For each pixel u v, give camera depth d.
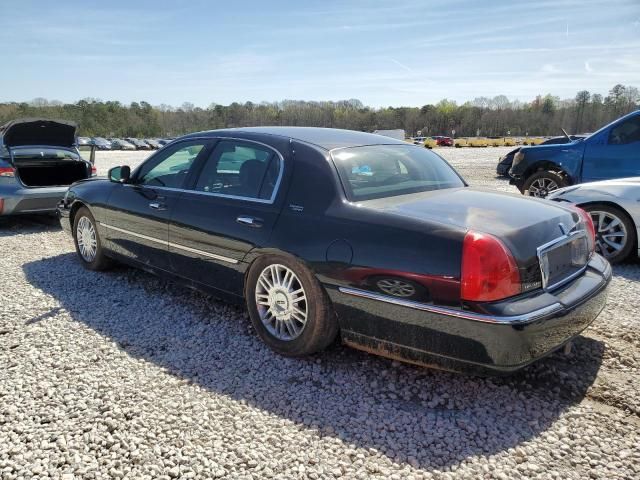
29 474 2.17
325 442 2.38
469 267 2.41
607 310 4.00
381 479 2.13
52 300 4.25
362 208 2.87
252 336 3.54
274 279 3.20
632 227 5.16
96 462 2.24
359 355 3.25
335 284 2.83
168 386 2.88
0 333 3.58
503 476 2.14
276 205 3.19
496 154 36.22
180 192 3.88
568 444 2.35
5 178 6.97
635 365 3.08
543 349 2.51
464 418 2.56
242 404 2.70
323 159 3.15
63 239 6.74
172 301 4.23
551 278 2.72
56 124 7.67
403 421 2.54
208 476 2.15
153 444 2.36
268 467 2.21
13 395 2.78
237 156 3.59
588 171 7.46
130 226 4.32
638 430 2.46
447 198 3.12
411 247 2.58
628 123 7.17
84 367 3.10
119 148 56.88
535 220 2.76
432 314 2.50
